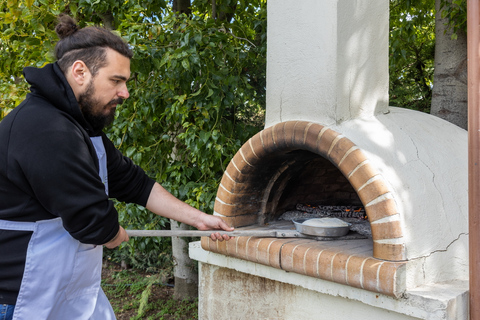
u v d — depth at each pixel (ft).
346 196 9.97
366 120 6.88
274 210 8.71
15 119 4.53
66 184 4.42
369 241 7.00
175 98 10.08
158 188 6.51
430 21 13.92
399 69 13.78
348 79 6.69
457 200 6.61
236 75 11.85
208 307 8.68
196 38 9.51
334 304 6.45
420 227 5.88
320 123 6.73
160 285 15.55
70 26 5.05
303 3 6.91
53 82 4.71
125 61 4.98
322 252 6.30
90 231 4.59
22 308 4.80
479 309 5.40
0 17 10.12
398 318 5.71
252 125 12.78
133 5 10.53
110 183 6.19
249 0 13.05
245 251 7.41
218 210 8.05
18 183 4.52
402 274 5.50
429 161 6.63
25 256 4.77
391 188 5.79
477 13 5.24
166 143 11.68
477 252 5.37
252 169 7.72
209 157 10.67
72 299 5.29
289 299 7.11
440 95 9.99
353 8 6.65
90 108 4.99
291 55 7.16
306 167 8.48
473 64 5.30
